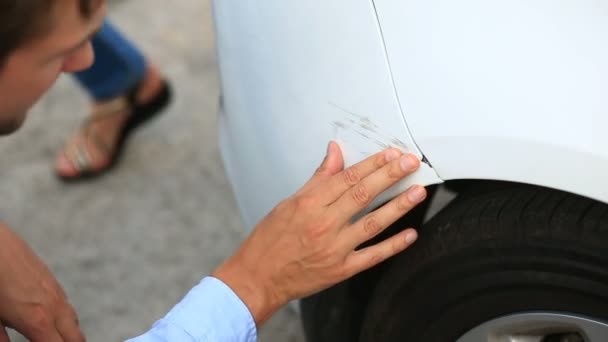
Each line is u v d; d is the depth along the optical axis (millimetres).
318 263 1123
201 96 2533
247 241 1161
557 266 1056
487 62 989
